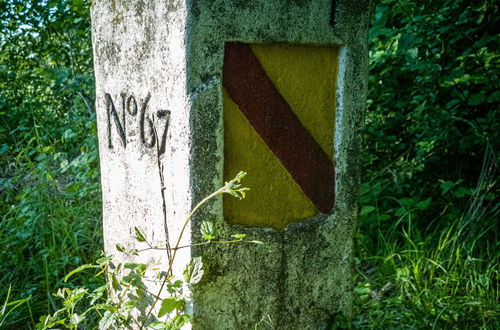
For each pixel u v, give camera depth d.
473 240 2.67
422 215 3.09
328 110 1.87
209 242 1.55
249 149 1.70
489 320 2.18
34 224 2.68
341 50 1.85
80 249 2.67
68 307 1.61
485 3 2.75
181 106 1.56
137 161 1.80
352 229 2.00
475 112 3.12
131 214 1.88
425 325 2.14
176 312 1.70
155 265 1.78
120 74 1.82
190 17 1.49
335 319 2.02
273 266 1.81
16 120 4.43
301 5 1.70
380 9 2.99
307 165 1.84
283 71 1.73
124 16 1.75
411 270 2.54
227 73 1.61
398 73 3.42
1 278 2.50
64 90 3.66
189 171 1.57
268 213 1.78
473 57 2.86
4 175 3.80
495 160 2.79
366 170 3.52
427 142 3.09
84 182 2.96
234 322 1.76
